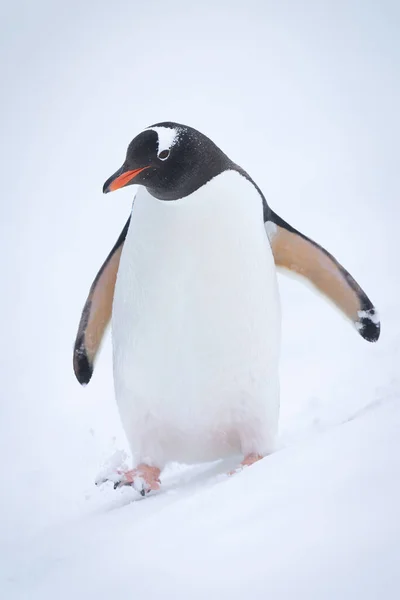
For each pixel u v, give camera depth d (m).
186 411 16.61
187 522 11.90
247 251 15.89
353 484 10.91
